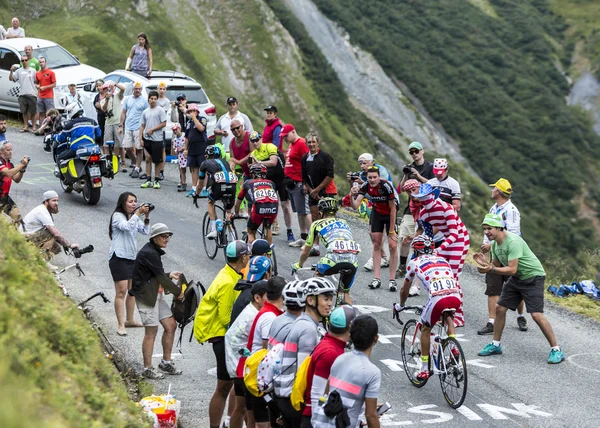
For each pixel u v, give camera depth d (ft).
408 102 441.27
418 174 58.18
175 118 88.69
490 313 49.73
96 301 50.75
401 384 41.63
